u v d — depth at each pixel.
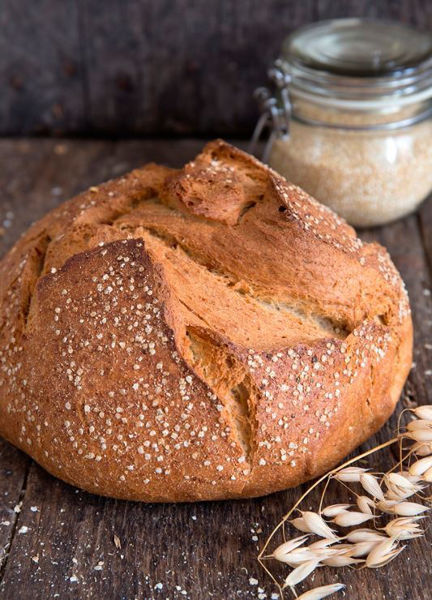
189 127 0.94
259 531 0.58
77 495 0.59
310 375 0.57
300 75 0.75
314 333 0.59
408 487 0.57
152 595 0.55
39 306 0.59
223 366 0.57
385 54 0.76
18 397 0.59
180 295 0.58
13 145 0.92
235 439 0.56
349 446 0.60
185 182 0.62
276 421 0.57
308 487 0.60
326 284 0.59
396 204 0.77
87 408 0.57
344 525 0.57
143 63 0.91
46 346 0.58
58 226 0.63
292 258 0.59
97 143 0.93
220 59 0.91
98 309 0.57
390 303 0.62
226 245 0.60
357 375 0.59
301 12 0.89
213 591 0.55
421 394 0.66
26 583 0.55
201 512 0.58
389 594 0.55
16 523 0.58
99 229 0.60
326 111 0.75
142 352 0.56
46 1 0.89
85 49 0.91
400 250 0.78
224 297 0.59
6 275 0.63
